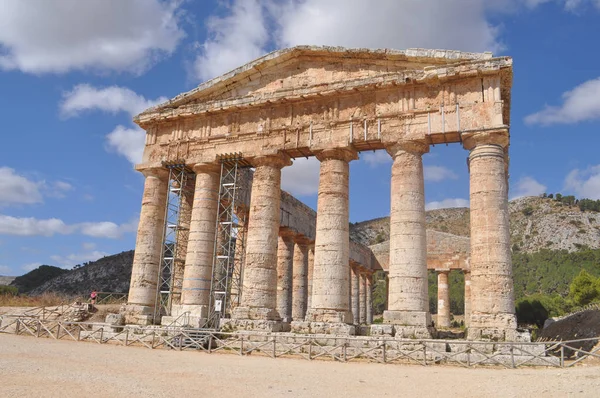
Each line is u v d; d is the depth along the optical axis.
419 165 25.19
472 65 24.03
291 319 40.50
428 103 25.22
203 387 12.56
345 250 25.84
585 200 138.00
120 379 13.24
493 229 22.38
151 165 31.47
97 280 98.81
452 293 93.62
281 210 38.62
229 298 34.22
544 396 11.35
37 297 49.16
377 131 25.88
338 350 22.48
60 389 11.25
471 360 19.89
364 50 26.44
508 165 29.34
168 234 31.45
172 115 31.44
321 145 26.92
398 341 21.31
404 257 23.80
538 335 33.09
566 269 93.69
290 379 14.51
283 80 29.11
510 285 21.78
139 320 28.94
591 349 23.53
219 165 30.44
